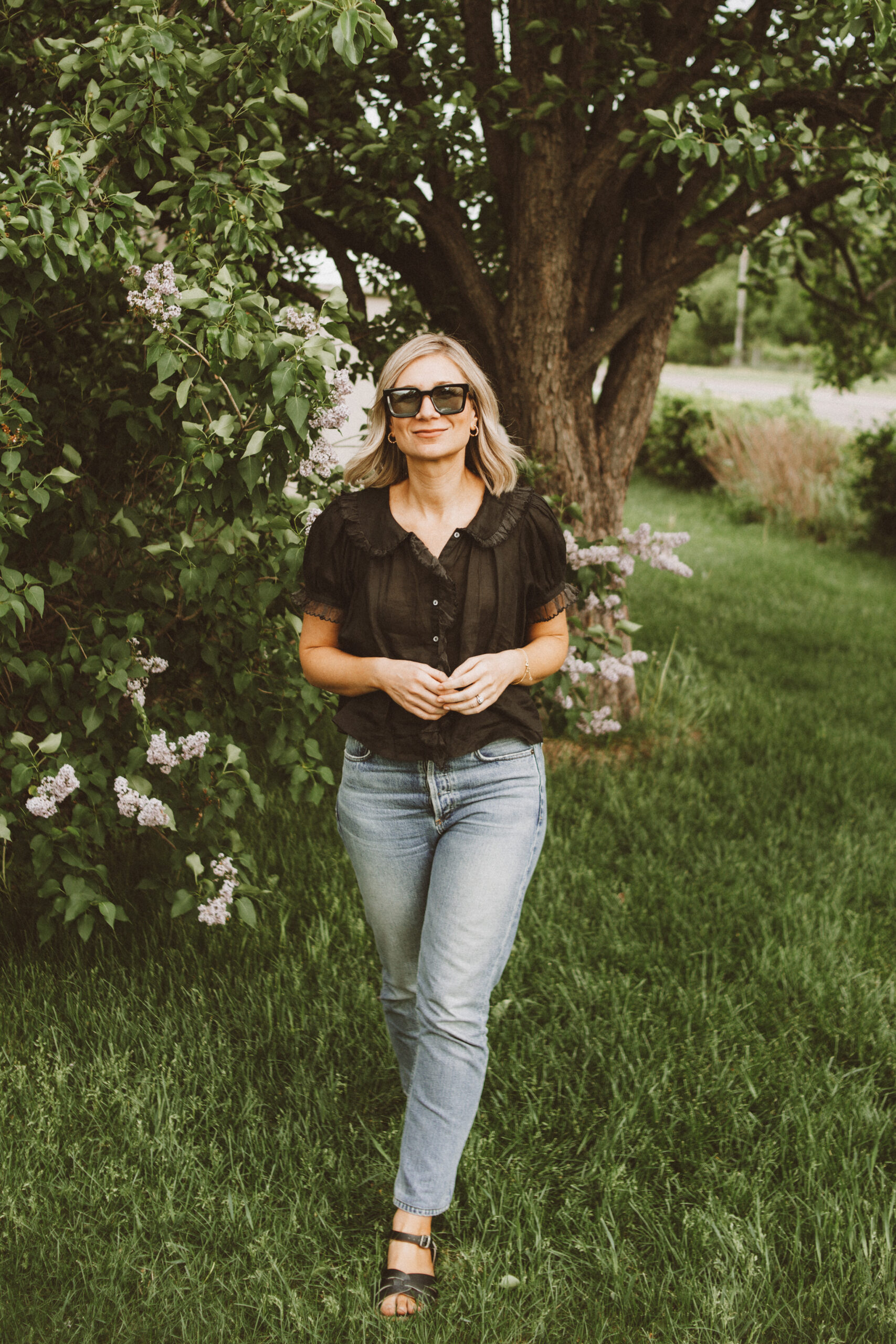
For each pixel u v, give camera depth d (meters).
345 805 2.07
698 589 9.52
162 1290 1.95
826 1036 2.83
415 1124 1.98
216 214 2.62
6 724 2.85
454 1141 1.98
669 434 16.58
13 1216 2.08
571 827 4.06
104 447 3.05
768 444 14.42
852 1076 2.66
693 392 25.02
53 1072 2.49
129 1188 2.16
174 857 2.77
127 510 2.82
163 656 3.09
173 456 2.69
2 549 2.39
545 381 4.65
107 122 2.46
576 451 4.78
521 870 1.98
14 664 2.62
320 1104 2.43
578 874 3.63
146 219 2.64
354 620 2.01
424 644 1.96
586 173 4.34
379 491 2.04
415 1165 1.98
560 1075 2.60
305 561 2.08
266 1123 2.40
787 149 4.46
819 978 3.06
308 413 2.31
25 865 3.12
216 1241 2.07
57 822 3.13
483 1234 2.13
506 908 1.96
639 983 3.02
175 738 3.10
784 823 4.31
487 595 1.95
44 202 2.24
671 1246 2.08
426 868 2.06
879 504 13.01
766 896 3.66
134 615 2.73
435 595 1.95
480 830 1.96
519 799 1.99
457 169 4.88
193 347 2.42
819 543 13.48
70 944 3.02
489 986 1.99
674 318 5.77
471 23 4.38
